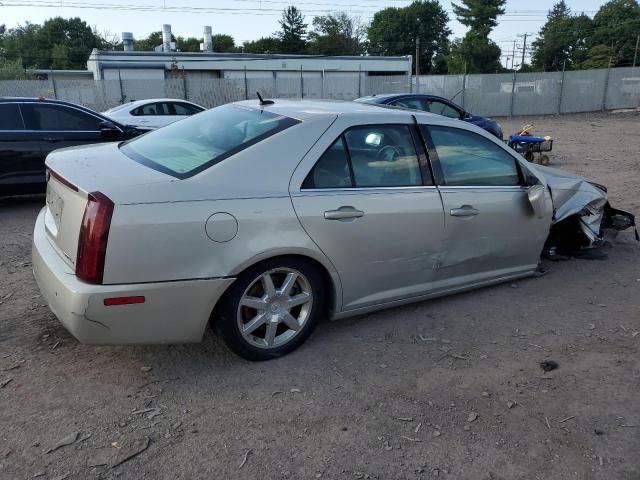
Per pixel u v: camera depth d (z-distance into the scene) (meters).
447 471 2.60
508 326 4.09
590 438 2.87
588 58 77.75
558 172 5.75
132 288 2.86
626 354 3.74
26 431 2.75
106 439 2.72
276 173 3.29
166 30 48.28
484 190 4.19
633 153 14.00
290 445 2.73
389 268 3.78
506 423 2.97
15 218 6.90
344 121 3.60
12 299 4.28
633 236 6.36
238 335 3.28
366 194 3.57
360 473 2.57
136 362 3.42
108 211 2.81
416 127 3.94
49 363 3.38
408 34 85.31
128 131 8.03
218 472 2.54
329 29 83.00
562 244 5.58
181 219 2.94
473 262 4.26
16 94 23.28
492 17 77.56
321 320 4.05
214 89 26.83
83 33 88.38
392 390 3.23
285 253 3.25
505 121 26.95
